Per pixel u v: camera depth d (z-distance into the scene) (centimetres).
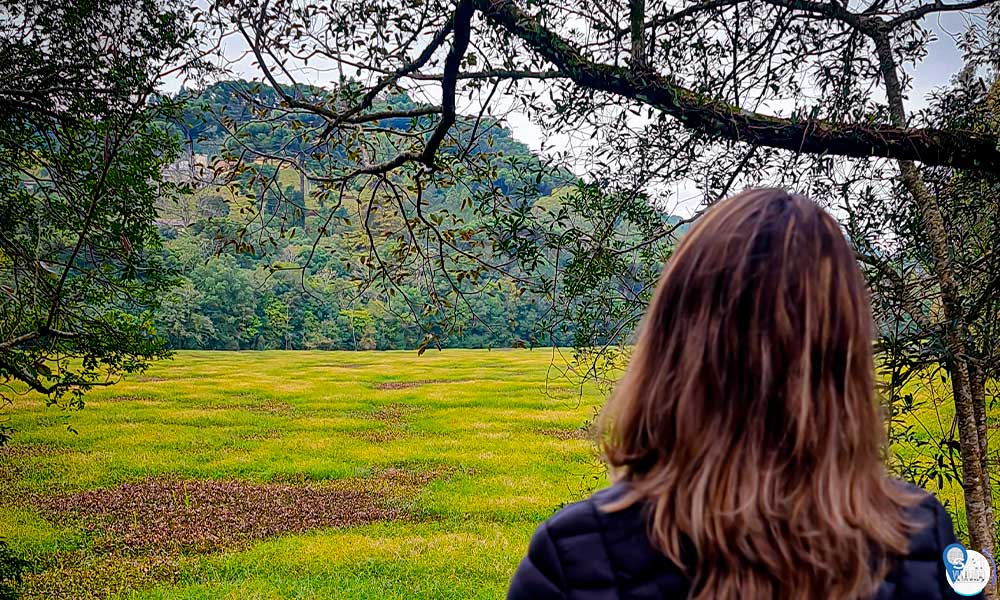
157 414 2834
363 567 1111
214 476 1831
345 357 6750
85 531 1320
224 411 2978
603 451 126
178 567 1120
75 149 644
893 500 113
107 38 539
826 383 106
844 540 102
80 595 989
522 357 6631
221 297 7750
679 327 113
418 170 469
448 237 483
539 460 2011
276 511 1497
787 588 101
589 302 402
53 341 707
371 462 2023
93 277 736
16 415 2625
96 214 679
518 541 1259
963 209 361
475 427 2622
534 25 334
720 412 107
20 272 697
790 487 104
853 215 359
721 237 112
